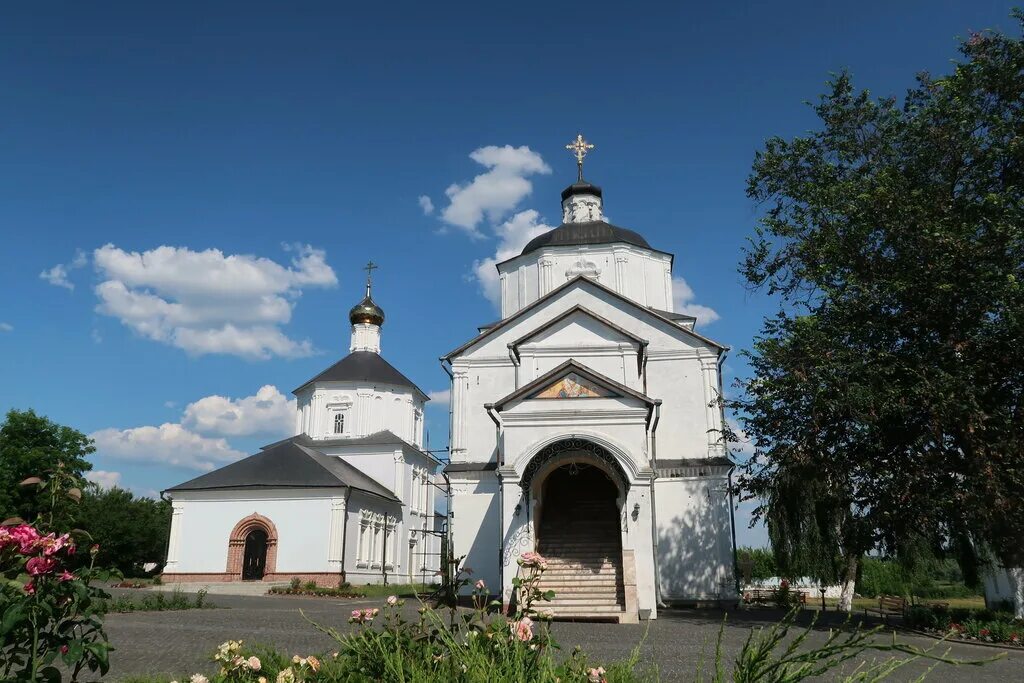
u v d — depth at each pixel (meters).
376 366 58.62
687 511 30.75
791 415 23.53
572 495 29.33
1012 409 21.28
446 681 6.16
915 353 21.56
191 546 42.94
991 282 20.12
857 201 23.19
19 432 50.09
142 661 13.21
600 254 38.31
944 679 13.32
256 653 9.89
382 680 6.61
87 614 6.44
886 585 55.75
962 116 22.25
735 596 29.52
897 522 22.03
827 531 26.17
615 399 23.97
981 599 55.12
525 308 34.28
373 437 55.56
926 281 21.28
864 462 21.80
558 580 23.95
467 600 28.83
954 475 20.84
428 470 60.69
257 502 43.28
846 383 21.25
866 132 25.88
